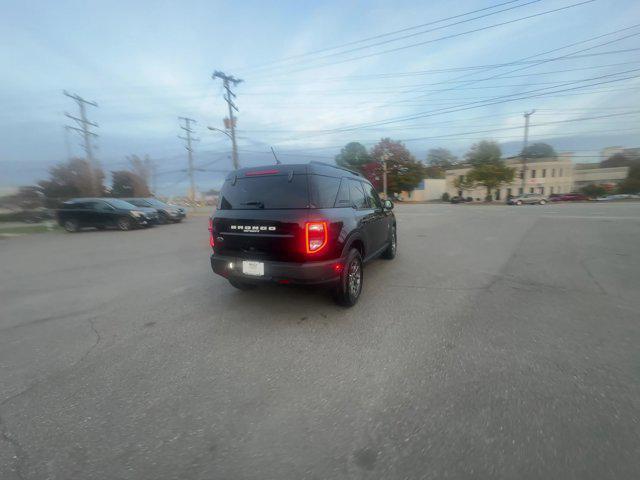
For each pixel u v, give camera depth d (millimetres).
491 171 49125
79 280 6148
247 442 2053
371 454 1930
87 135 29766
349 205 4531
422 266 6422
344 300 4113
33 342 3533
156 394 2568
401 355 3053
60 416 2338
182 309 4402
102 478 1817
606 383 2555
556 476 1740
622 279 5289
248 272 3945
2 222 25844
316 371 2828
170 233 13805
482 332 3479
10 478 1823
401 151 56000
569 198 47125
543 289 4871
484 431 2078
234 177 4172
